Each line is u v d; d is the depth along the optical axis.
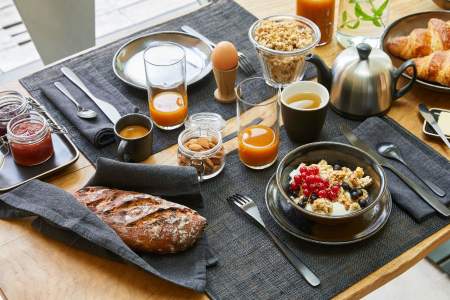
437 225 1.12
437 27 1.46
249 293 1.01
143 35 1.58
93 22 1.83
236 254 1.08
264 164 1.23
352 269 1.04
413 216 1.12
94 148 1.31
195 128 1.24
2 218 1.17
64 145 1.31
